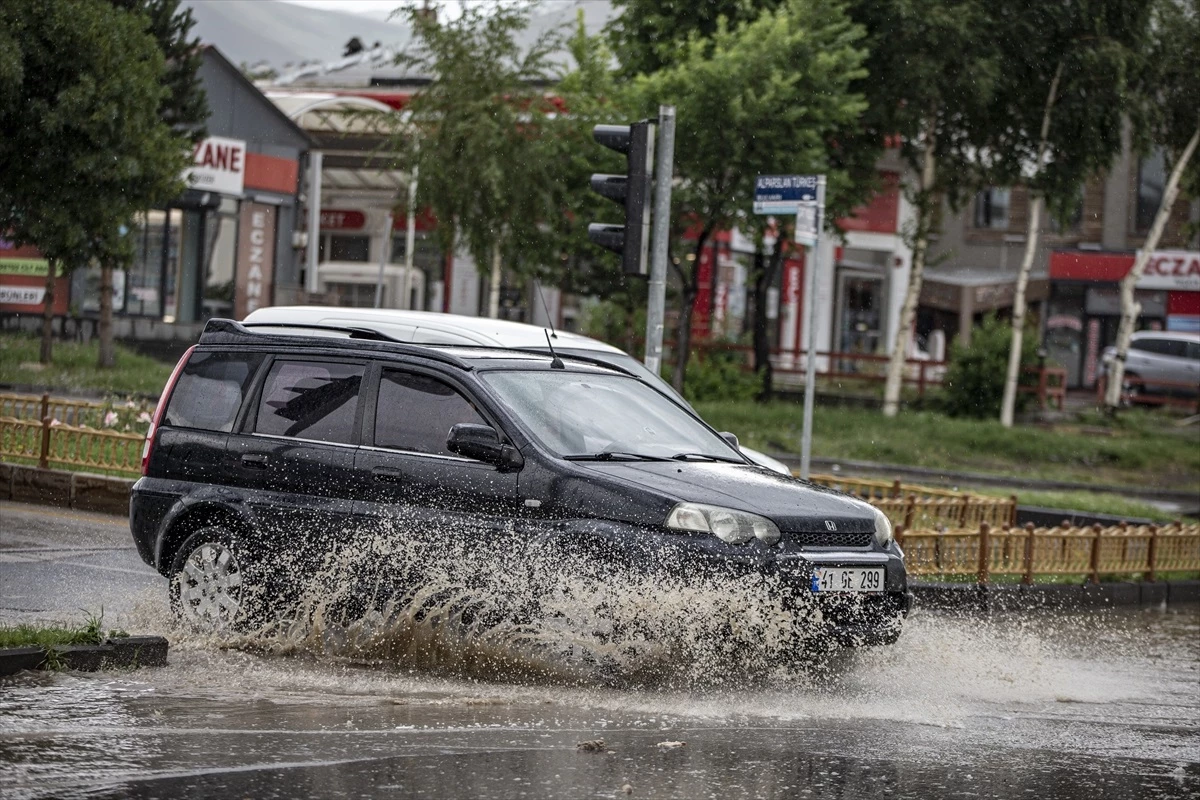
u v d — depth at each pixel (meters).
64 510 39.84
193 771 14.64
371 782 14.48
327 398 22.53
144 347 107.94
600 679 19.77
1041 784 16.00
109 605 25.17
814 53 84.69
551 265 90.31
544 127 86.56
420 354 22.17
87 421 50.25
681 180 87.75
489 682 20.16
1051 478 80.00
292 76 149.75
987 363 99.38
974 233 139.00
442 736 16.73
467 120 86.94
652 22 92.62
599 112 86.00
